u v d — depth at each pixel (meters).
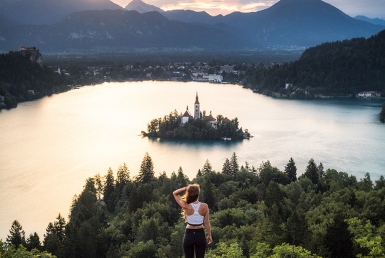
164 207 126.94
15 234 112.50
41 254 65.69
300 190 139.00
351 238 71.50
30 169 194.50
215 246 90.31
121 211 144.88
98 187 169.38
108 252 104.38
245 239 88.75
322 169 180.38
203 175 178.12
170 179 155.75
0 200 156.50
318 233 78.38
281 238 78.81
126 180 172.25
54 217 142.88
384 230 74.50
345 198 113.94
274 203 109.81
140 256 95.44
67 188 170.75
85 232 109.62
